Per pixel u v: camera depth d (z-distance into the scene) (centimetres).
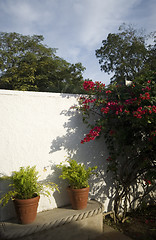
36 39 1891
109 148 357
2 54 1681
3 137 264
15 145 271
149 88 295
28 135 282
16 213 242
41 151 291
